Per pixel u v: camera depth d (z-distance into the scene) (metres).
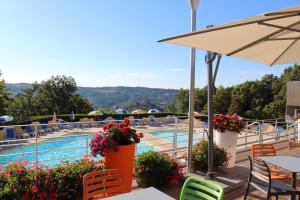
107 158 3.75
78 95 33.88
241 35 2.07
